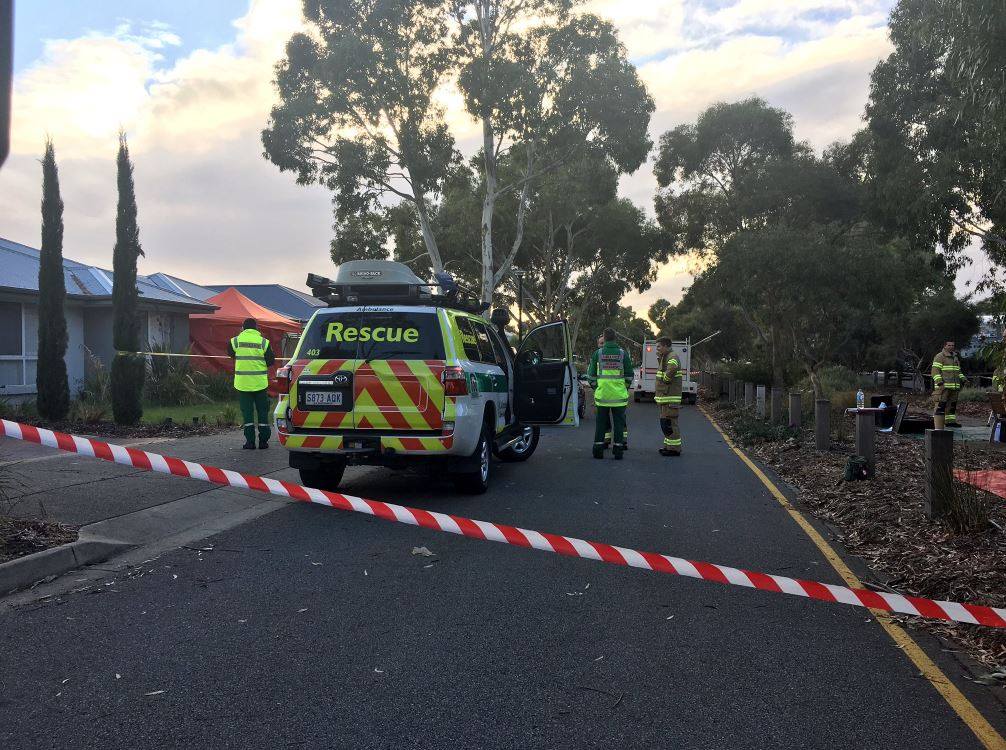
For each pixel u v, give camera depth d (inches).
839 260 901.2
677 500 332.8
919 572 217.3
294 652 155.3
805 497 342.3
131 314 521.7
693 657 156.3
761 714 131.0
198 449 429.4
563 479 386.9
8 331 640.4
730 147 1144.8
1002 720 130.1
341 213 938.1
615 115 889.5
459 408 303.1
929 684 144.4
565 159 965.8
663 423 499.5
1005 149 259.0
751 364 1266.0
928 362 1658.5
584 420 752.3
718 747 119.6
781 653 159.0
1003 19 221.8
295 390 308.3
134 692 135.9
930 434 267.4
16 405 601.9
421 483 365.7
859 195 1023.0
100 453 173.9
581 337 2187.5
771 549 248.2
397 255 1451.8
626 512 303.9
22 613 176.2
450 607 184.7
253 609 181.3
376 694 136.6
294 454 315.6
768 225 1094.4
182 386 717.3
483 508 307.7
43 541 217.0
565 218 1450.5
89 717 126.4
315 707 131.1
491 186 956.0
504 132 895.7
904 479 352.5
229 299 974.4
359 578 207.2
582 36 874.1
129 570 212.4
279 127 864.9
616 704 134.2
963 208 799.7
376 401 302.7
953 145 781.9
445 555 231.5
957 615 156.6
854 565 230.5
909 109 821.2
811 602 192.9
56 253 503.5
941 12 254.5
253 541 247.1
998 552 220.8
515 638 165.2
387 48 834.8
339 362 306.0
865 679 146.3
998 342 339.0
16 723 124.0
